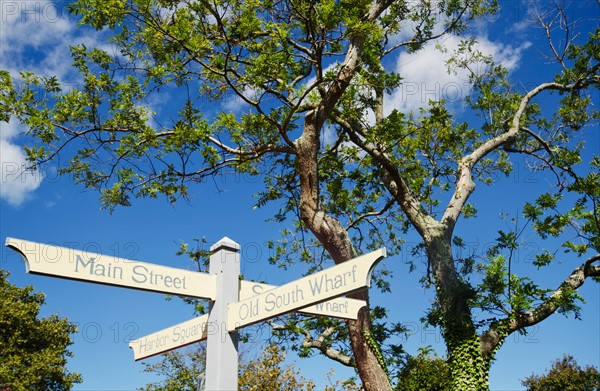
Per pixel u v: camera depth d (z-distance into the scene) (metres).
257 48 11.65
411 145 13.73
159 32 10.73
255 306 4.33
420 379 12.15
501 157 17.91
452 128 15.84
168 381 23.41
